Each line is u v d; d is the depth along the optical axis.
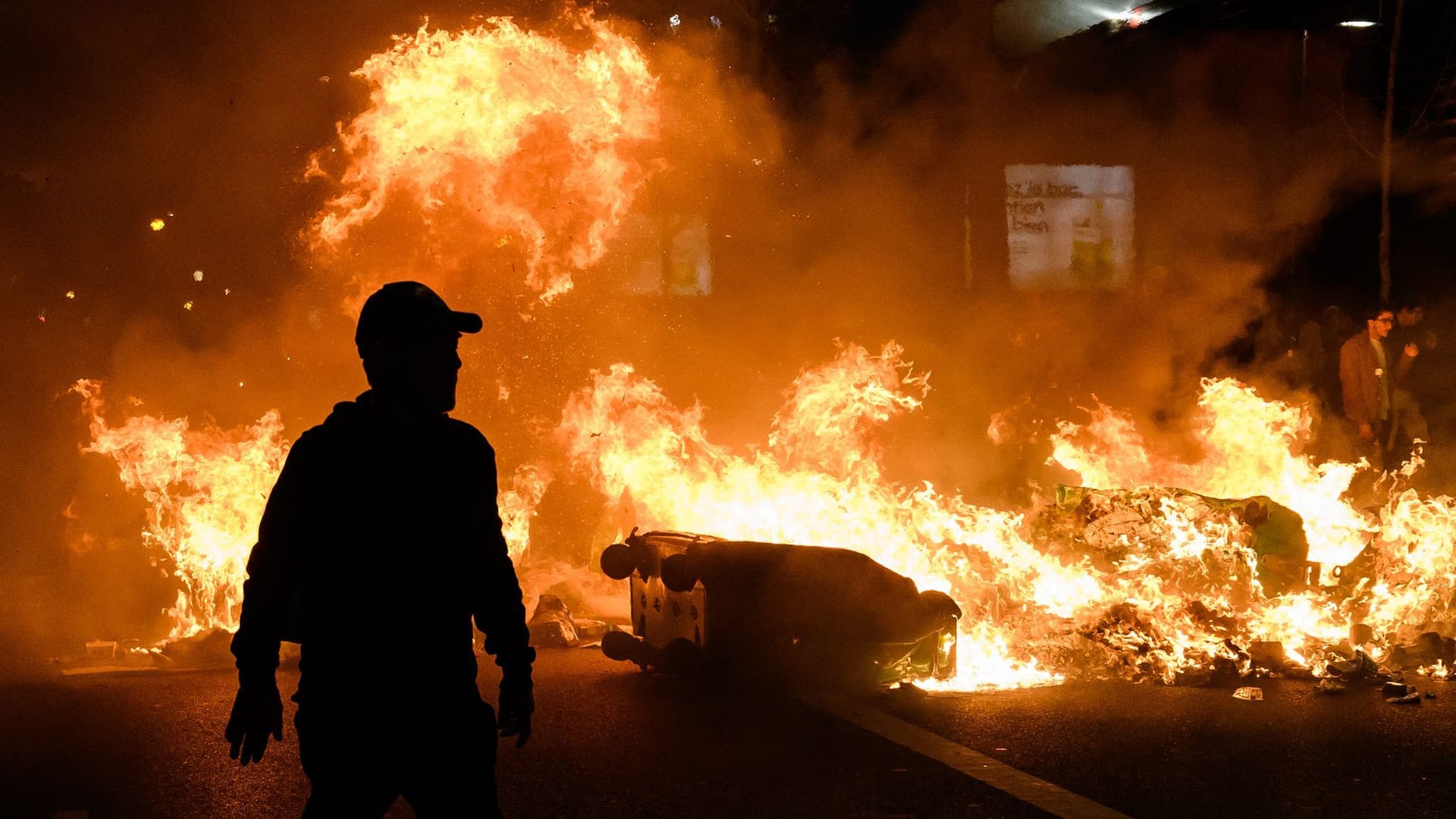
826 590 7.51
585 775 5.71
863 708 7.07
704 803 5.29
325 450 3.34
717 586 7.45
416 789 3.28
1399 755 5.97
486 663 8.54
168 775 5.85
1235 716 6.83
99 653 8.75
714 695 7.39
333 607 3.27
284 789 5.62
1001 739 6.33
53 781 5.74
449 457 3.38
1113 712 6.93
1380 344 14.75
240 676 3.24
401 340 3.39
